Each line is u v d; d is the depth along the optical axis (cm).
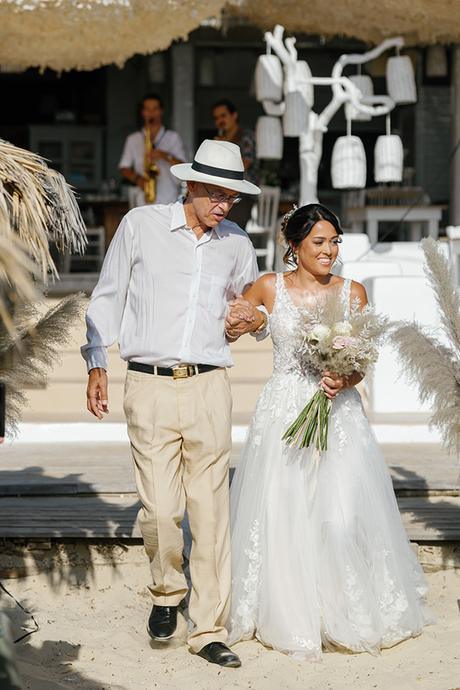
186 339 632
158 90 2214
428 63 1714
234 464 946
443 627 691
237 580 671
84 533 767
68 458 1006
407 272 1438
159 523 629
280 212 1947
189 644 645
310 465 661
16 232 498
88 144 2336
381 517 667
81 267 2139
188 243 640
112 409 1213
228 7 1507
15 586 770
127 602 753
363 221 1656
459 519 811
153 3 1199
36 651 651
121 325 657
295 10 1484
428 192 2125
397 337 679
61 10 1209
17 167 500
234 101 2238
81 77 2388
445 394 660
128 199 1980
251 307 648
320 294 687
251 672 616
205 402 635
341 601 645
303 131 1391
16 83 2408
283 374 686
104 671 621
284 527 654
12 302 549
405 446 1086
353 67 2216
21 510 823
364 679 605
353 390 687
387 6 1355
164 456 633
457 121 1703
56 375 1241
